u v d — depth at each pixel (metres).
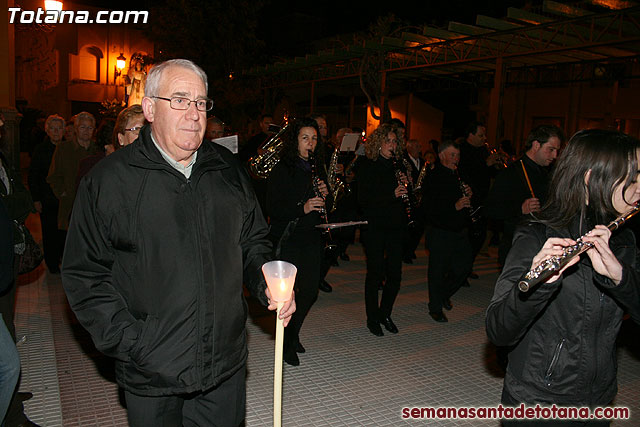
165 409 2.29
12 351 2.61
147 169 2.18
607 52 11.05
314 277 4.53
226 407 2.42
